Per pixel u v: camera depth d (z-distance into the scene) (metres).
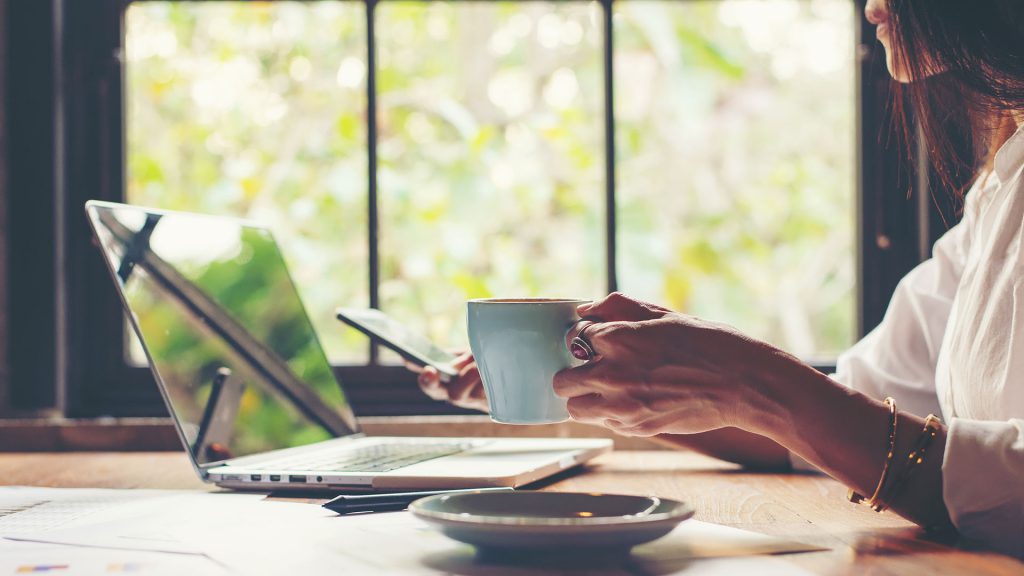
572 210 3.13
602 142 1.50
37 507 0.80
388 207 2.95
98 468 1.14
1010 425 0.67
